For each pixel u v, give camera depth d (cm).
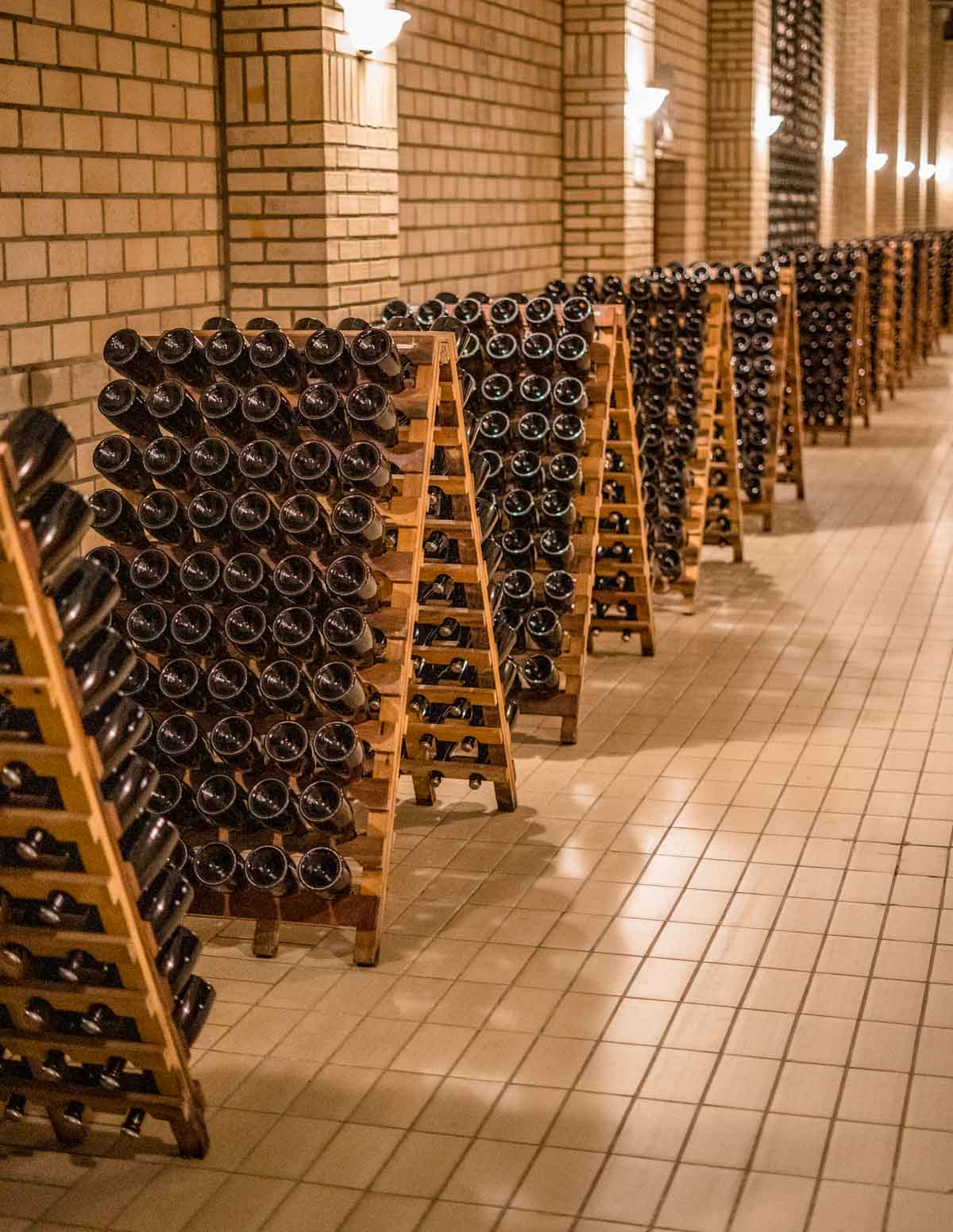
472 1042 379
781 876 474
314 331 455
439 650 510
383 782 432
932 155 3506
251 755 433
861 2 2491
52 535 289
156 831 330
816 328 1317
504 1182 322
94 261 585
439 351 455
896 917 444
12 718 304
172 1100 329
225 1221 312
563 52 1161
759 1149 332
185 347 454
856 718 630
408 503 445
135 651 449
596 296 786
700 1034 381
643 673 699
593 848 499
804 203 2056
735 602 830
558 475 579
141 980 318
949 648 734
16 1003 324
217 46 675
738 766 574
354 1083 363
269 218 686
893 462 1278
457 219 966
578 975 413
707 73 1599
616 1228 306
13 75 529
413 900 461
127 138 605
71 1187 326
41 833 309
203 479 441
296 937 445
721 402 897
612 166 1167
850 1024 384
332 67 681
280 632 424
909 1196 314
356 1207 315
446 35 922
